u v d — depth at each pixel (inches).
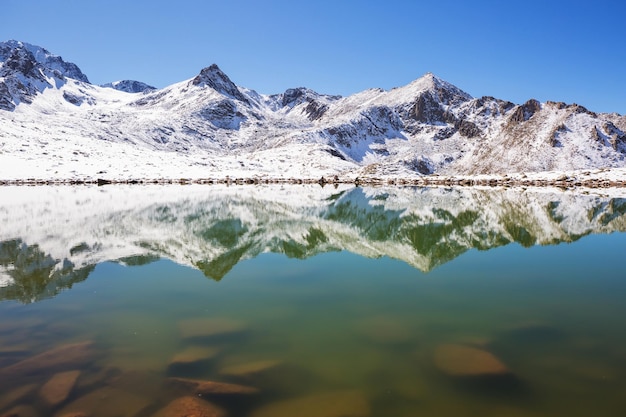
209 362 329.1
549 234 1030.4
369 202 2094.0
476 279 587.8
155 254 781.9
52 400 274.1
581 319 417.1
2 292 526.6
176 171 5452.8
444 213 1542.8
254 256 773.9
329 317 426.6
